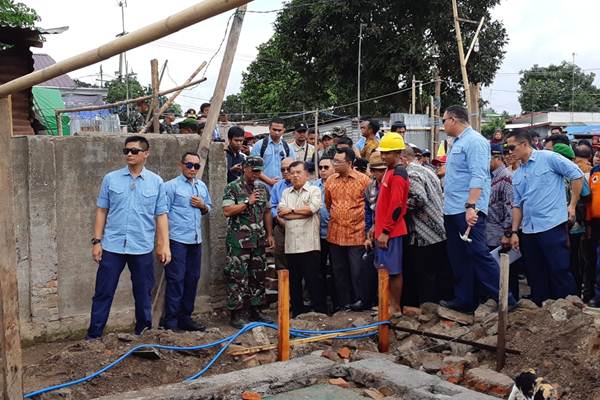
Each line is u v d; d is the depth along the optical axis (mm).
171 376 4742
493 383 4328
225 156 7512
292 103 29609
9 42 11555
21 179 6238
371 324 5672
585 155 7500
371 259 6785
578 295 5977
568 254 5695
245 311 7488
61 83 35125
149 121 7824
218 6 1992
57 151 6438
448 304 5895
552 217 5629
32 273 6285
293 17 25703
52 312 6406
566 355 4480
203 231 7441
